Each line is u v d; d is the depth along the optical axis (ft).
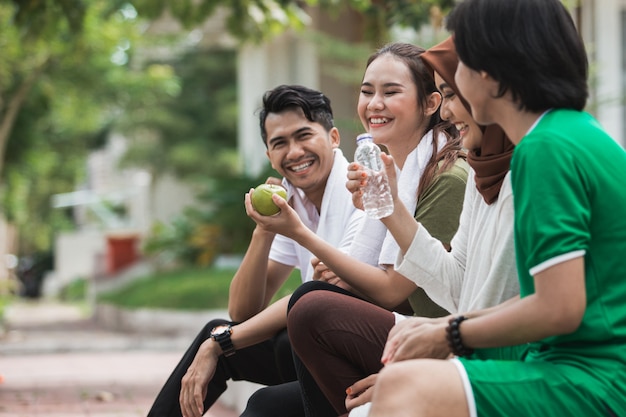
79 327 55.67
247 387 20.40
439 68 9.62
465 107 9.50
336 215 12.69
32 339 46.50
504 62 8.43
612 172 8.22
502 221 9.23
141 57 82.53
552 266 7.88
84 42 50.34
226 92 103.60
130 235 72.64
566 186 7.98
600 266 8.16
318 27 49.70
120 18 63.52
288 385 11.98
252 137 55.83
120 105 85.51
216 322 12.60
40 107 70.85
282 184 13.12
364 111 12.48
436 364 8.09
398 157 12.41
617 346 8.16
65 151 105.09
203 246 55.62
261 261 12.70
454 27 8.69
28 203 118.11
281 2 29.76
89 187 150.82
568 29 8.53
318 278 11.94
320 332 10.28
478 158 9.50
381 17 26.99
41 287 130.31
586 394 8.05
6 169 72.64
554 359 8.38
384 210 10.03
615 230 8.16
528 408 8.00
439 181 11.59
